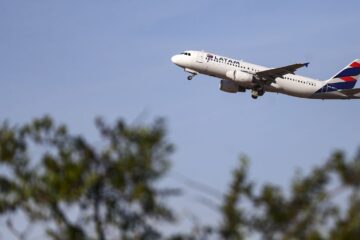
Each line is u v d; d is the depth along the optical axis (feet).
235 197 124.47
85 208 128.47
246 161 127.24
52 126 136.87
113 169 129.80
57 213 128.67
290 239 119.03
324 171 124.36
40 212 128.67
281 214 121.80
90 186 127.44
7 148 134.21
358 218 119.24
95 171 130.41
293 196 123.75
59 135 136.36
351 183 121.80
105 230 127.13
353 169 122.42
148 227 128.26
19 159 134.31
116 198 129.39
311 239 117.91
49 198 128.88
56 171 131.34
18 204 130.93
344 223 119.55
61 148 134.72
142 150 130.62
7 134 135.95
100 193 129.29
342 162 123.34
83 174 129.59
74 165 129.59
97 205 128.57
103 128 133.49
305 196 123.24
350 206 120.67
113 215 127.54
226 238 121.70
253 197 125.18
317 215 121.19
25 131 136.67
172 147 131.75
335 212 121.39
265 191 124.36
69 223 126.62
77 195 128.06
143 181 130.00
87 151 131.13
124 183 129.49
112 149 131.64
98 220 127.34
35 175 131.95
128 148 131.85
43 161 131.85
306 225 120.16
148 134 131.75
